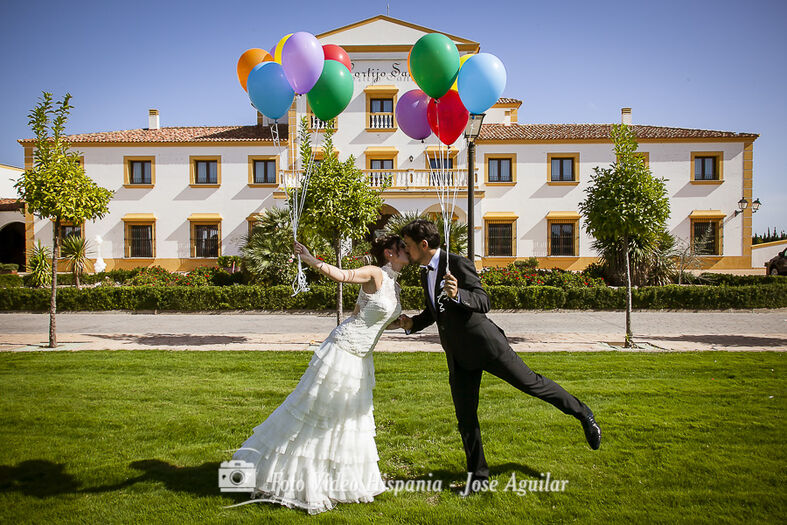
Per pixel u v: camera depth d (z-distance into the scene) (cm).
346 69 456
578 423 417
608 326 1118
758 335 963
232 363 675
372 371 314
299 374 612
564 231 2394
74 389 534
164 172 2469
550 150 2381
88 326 1133
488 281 1623
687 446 362
